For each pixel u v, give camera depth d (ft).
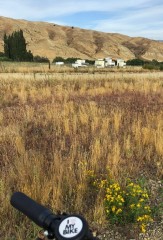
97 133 26.23
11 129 27.35
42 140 24.94
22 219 13.65
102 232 13.34
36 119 31.60
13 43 266.36
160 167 20.08
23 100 45.68
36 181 15.76
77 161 19.93
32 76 82.33
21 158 19.26
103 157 20.62
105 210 14.16
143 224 12.89
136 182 17.97
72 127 28.71
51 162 18.71
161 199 16.33
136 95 50.70
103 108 37.96
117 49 636.48
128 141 22.99
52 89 57.77
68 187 16.51
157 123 29.60
